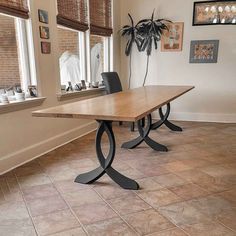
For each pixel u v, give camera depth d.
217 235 1.60
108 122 2.20
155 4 4.68
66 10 3.44
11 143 2.63
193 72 4.76
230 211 1.86
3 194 2.11
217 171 2.56
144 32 4.66
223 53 4.55
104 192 2.15
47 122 3.14
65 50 3.75
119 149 3.24
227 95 4.69
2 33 2.66
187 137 3.76
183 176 2.45
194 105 4.87
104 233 1.62
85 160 2.87
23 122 2.76
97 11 4.21
